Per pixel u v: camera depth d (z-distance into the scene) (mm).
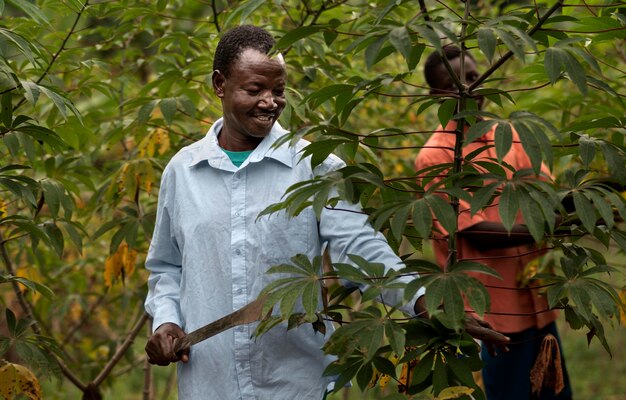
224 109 2881
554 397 4020
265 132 2801
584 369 8711
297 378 2793
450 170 2664
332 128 2508
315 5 4254
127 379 8523
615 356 9047
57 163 4359
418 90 5512
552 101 4305
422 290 2561
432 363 2453
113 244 3871
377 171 2531
